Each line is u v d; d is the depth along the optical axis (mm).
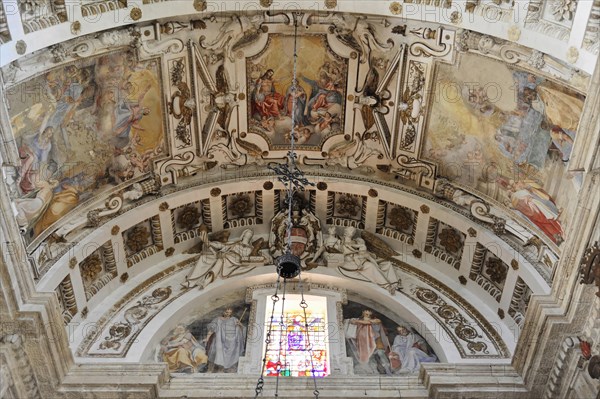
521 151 17188
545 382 15164
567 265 14656
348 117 19531
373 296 18781
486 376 15469
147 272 19188
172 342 17547
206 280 18750
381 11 17109
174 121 18781
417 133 18953
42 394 14992
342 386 15445
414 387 15539
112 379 15219
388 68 18328
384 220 20047
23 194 15961
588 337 14367
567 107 15453
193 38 17703
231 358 17172
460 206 18828
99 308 17922
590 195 13961
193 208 19734
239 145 19812
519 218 17906
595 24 13633
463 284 18797
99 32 16141
